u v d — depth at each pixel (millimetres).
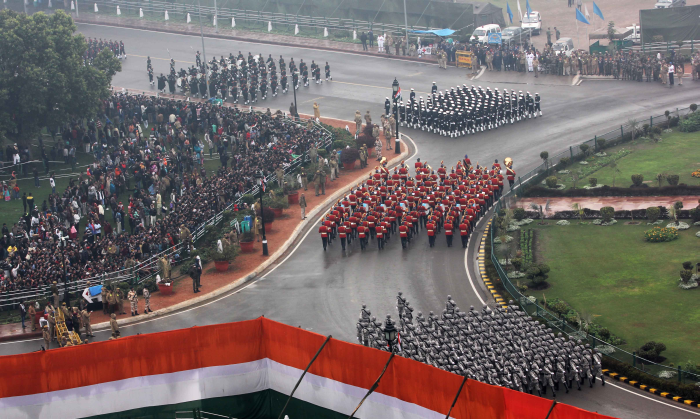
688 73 97812
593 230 63250
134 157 80812
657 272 55531
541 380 42906
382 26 122000
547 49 102688
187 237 64750
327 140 85312
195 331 40500
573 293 54062
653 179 70062
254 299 57000
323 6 127312
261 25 131250
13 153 83125
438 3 116812
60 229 66625
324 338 39062
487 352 43625
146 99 96500
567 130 83562
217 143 86625
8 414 39500
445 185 70250
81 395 40000
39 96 82125
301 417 40375
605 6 131375
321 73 108625
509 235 63688
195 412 40969
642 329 48656
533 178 72000
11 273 61000
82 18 138500
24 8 139875
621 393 42750
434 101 88875
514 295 53906
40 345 53500
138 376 40406
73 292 59156
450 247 62906
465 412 35312
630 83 96375
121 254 62875
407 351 44094
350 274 59656
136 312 55844
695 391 41344
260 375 41188
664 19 103875
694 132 80250
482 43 108500
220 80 103625
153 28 132250
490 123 86312
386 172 71938
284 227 68938
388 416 37750
